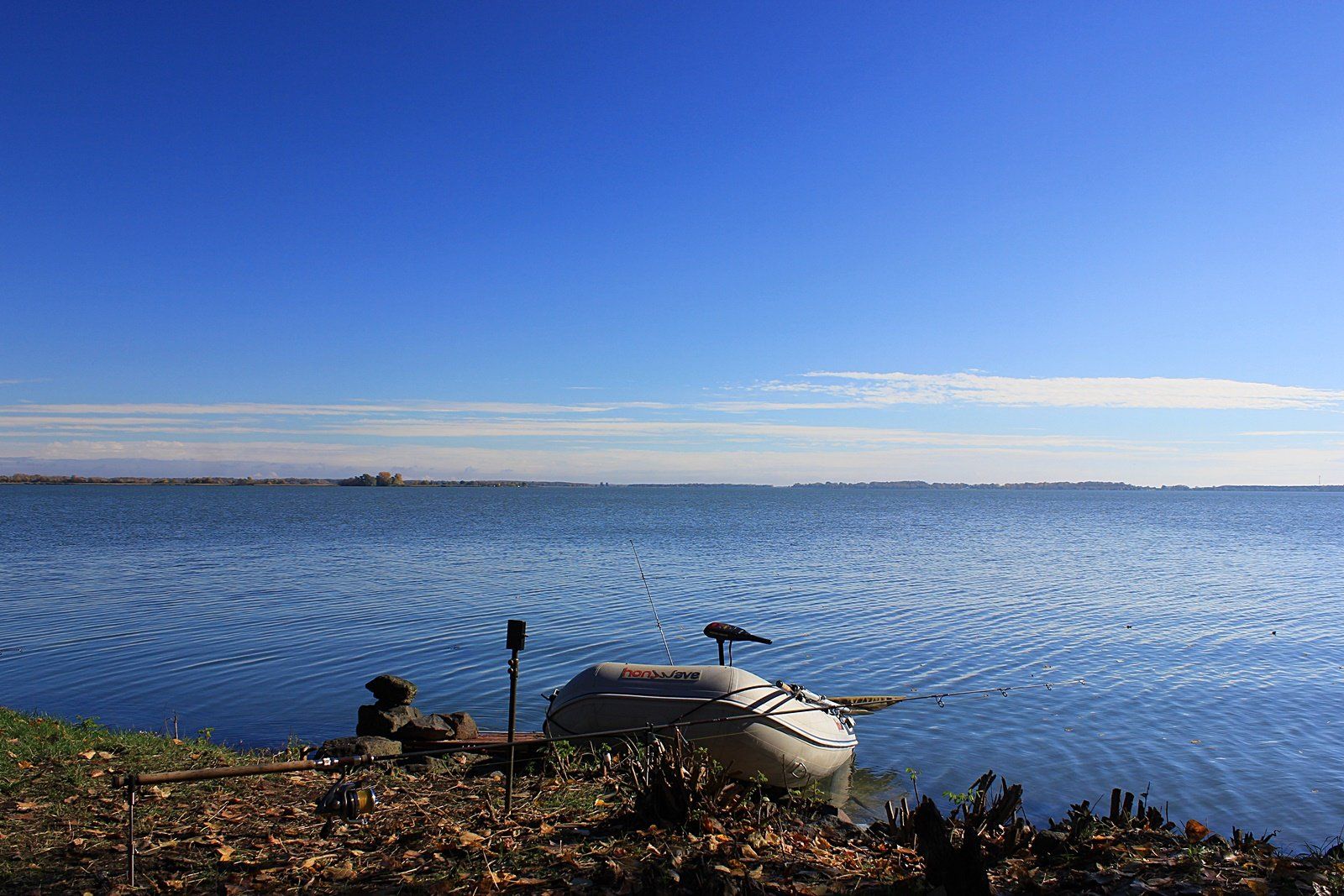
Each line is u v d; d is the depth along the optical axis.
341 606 24.56
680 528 68.25
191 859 6.19
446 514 96.62
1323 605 26.25
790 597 27.08
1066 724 13.38
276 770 6.02
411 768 9.35
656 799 7.30
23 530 59.75
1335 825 9.52
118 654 17.95
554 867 6.13
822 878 6.07
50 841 6.52
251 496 189.88
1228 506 183.12
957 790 10.58
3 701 14.30
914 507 147.62
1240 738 12.63
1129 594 28.75
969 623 22.44
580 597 26.75
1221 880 5.92
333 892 5.69
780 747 9.99
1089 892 5.88
